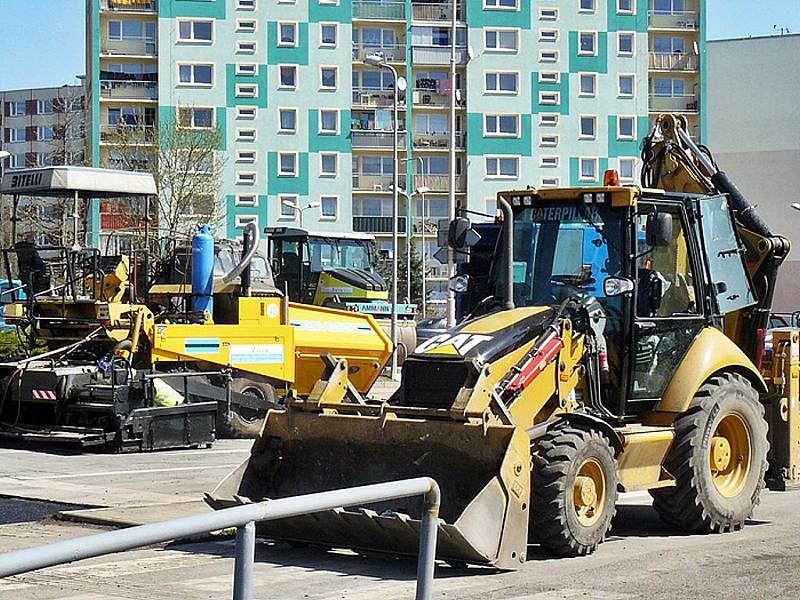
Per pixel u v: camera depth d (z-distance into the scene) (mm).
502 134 74438
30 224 39281
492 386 10375
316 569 10109
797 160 79000
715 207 12727
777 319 32344
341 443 10781
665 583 9531
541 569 10031
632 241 11594
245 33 72062
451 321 34812
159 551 10984
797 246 78938
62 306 20391
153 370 19438
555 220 12000
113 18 72750
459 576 9750
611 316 11602
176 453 18641
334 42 73000
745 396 12234
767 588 9375
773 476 13188
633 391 11594
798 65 79125
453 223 12047
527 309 11367
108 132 71812
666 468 11758
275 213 72562
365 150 74312
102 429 18703
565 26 74625
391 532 9789
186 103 71562
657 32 77562
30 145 117750
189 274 21312
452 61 37438
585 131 75062
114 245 22828
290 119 72812
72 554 4613
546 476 10281
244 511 5254
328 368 11258
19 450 18734
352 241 34750
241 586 5258
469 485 10117
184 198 56188
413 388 10766
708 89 80500
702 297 12289
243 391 20656
